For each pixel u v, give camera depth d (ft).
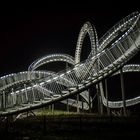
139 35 146.51
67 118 141.28
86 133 94.43
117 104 253.65
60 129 104.01
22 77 221.25
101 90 228.02
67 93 155.12
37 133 99.60
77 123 116.78
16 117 175.73
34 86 169.37
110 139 82.23
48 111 232.32
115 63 151.43
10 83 215.92
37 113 210.18
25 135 97.91
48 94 171.83
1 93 169.58
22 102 164.86
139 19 149.89
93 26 204.33
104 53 160.97
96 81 153.58
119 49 154.92
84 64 170.91
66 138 87.97
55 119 140.56
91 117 139.33
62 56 256.93
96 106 254.88
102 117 136.87
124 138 81.71
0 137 95.35
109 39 201.16
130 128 97.19
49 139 88.12
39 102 157.58
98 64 163.84
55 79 174.19
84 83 153.48
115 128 99.91
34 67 251.80
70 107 286.25
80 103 257.14
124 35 153.38
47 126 114.42
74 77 174.09
